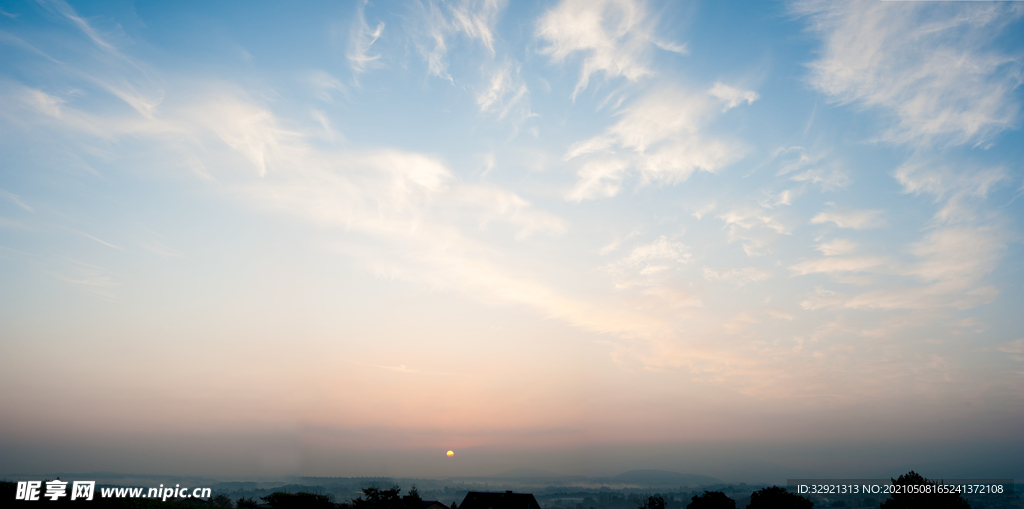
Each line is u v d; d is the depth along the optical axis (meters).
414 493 77.88
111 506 54.50
